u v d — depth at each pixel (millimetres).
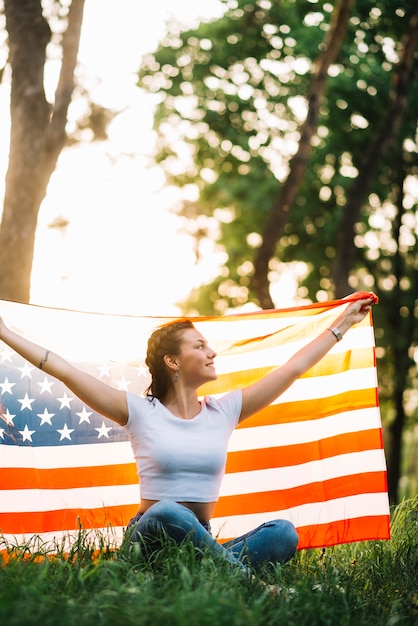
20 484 5598
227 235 21625
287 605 4074
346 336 5906
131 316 5887
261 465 5867
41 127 7980
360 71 17938
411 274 22078
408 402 23531
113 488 5742
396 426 21688
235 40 18875
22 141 7926
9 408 5664
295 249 20703
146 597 3785
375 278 22141
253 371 5934
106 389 4996
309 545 5766
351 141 18812
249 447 5875
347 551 6043
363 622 4117
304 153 15516
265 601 4125
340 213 20078
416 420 24000
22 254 7828
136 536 4816
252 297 22000
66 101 8086
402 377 21375
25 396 5707
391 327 21688
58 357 4988
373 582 5105
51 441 5703
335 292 16500
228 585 4125
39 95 7984
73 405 5777
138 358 5855
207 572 4324
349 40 16703
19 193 7879
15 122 7965
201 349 5129
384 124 16000
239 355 5953
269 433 5891
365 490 5781
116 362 5832
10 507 5551
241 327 5953
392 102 15836
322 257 20578
